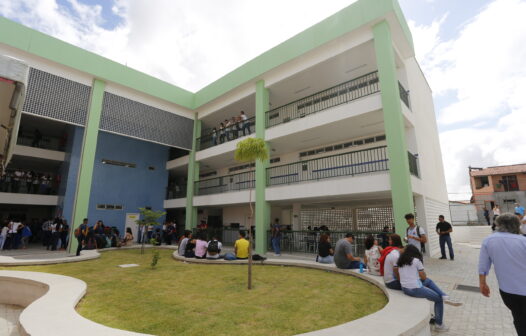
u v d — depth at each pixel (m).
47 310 3.59
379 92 10.41
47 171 20.58
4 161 6.10
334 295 4.96
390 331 2.83
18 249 13.56
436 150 15.97
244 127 15.46
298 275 6.81
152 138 16.47
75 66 13.45
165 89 17.14
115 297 4.90
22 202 15.66
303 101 15.96
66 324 3.09
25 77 3.59
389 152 9.60
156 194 20.12
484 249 3.00
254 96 15.73
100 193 17.56
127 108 15.59
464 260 9.69
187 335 3.26
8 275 5.70
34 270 7.58
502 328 3.84
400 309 3.53
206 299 4.78
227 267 8.07
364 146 12.98
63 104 13.16
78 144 16.09
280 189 12.80
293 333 3.32
